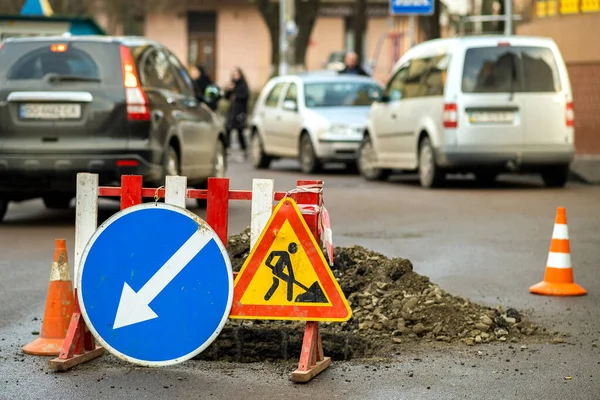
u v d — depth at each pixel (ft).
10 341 28.43
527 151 69.15
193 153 57.36
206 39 263.49
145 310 25.09
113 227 25.20
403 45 200.95
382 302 30.12
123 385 24.21
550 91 69.62
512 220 53.67
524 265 40.57
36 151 49.88
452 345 28.09
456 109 68.90
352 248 33.19
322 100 89.61
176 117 54.29
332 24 266.98
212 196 25.53
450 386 24.08
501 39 69.62
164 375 25.13
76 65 50.75
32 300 33.83
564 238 35.50
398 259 32.01
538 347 27.94
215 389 23.82
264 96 96.37
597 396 23.32
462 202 62.18
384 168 78.43
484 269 39.70
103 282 25.20
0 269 39.75
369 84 91.50
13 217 57.21
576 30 94.84
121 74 50.62
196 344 24.99
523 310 32.53
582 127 94.43
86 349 26.63
